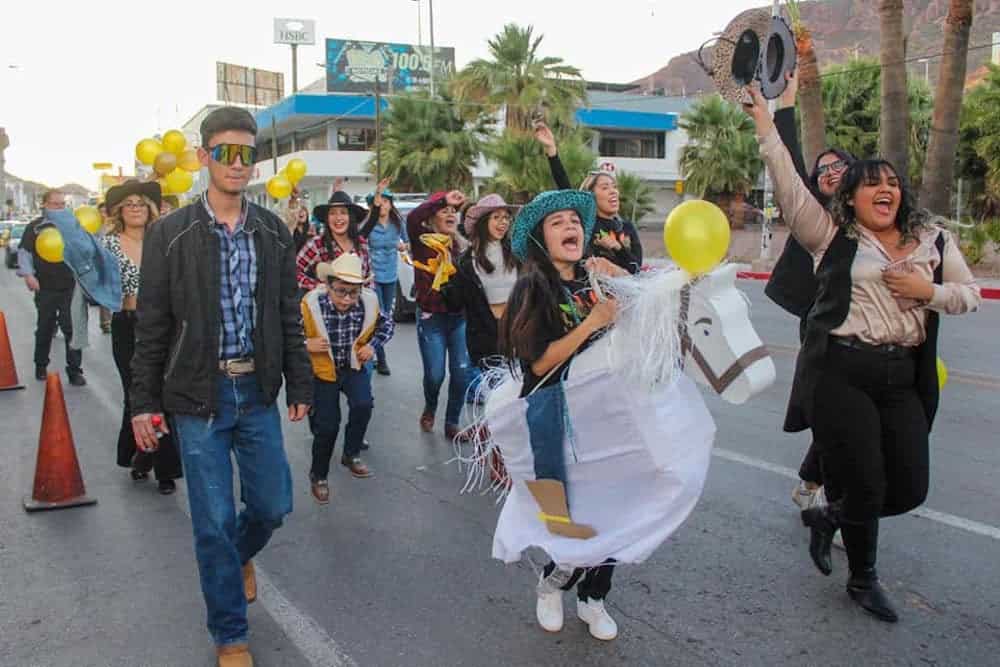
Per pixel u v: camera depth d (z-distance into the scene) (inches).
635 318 121.1
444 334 261.7
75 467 209.9
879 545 174.4
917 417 144.4
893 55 584.1
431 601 155.9
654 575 163.9
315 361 205.5
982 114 889.5
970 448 238.4
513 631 144.4
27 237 357.4
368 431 274.4
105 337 501.0
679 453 125.1
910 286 134.9
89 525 195.9
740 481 214.8
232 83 2716.5
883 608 145.4
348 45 2197.3
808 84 623.8
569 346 122.2
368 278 265.0
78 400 325.7
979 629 141.6
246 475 136.5
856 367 140.7
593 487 129.7
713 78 147.4
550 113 1321.4
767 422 270.8
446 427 264.8
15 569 171.6
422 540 184.7
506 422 133.5
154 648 140.7
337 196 255.0
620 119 2084.2
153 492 219.3
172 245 127.7
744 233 1512.1
